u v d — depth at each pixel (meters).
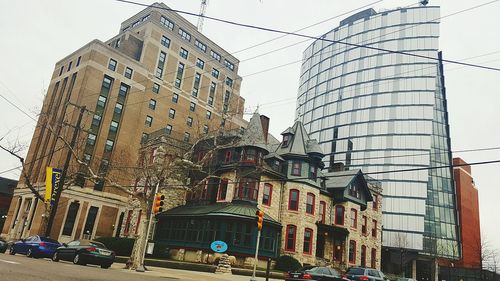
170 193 40.03
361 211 45.03
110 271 18.11
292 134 42.06
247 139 38.34
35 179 54.78
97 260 20.72
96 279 12.50
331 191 43.09
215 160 39.03
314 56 108.50
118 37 70.44
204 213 34.19
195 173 40.75
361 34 96.62
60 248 22.36
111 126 58.00
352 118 89.38
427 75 83.81
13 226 55.00
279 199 38.28
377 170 80.62
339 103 93.75
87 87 56.34
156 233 38.44
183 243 35.16
